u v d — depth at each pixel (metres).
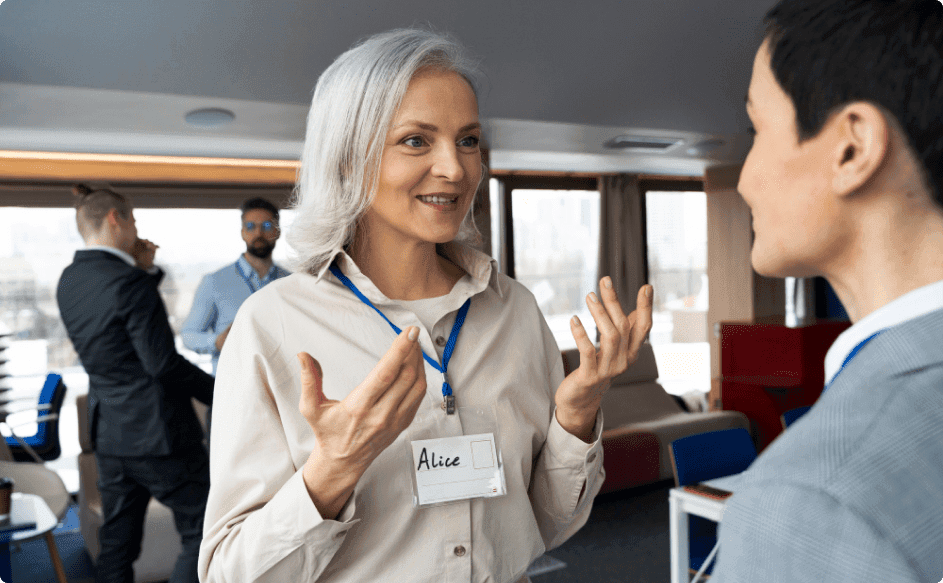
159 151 4.90
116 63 3.44
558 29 4.14
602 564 3.69
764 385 5.62
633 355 0.95
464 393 0.99
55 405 4.59
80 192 2.78
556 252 7.15
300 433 0.90
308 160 0.99
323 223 0.97
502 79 4.31
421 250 1.03
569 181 7.15
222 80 3.73
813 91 0.45
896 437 0.36
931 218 0.43
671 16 4.29
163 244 5.14
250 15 3.48
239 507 0.88
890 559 0.33
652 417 5.60
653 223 7.57
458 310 1.06
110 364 2.65
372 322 0.98
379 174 0.92
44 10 3.09
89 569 3.88
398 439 0.93
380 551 0.90
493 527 0.95
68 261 5.00
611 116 4.95
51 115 3.86
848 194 0.44
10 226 4.80
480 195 1.17
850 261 0.47
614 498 4.88
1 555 3.09
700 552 2.95
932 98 0.42
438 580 0.91
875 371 0.39
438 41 0.92
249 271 4.28
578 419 1.00
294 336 0.95
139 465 2.73
